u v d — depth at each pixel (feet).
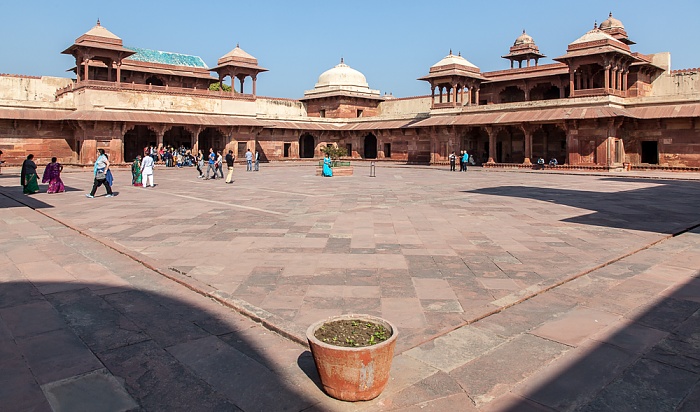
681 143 83.87
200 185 57.93
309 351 12.00
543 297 16.06
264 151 124.88
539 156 105.70
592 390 10.22
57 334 12.95
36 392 10.09
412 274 18.56
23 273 18.71
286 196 45.34
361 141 132.98
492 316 14.37
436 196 45.39
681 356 11.73
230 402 9.77
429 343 12.42
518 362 11.43
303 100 141.79
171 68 125.80
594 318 14.16
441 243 24.13
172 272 18.70
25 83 103.50
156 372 10.95
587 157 87.20
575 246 23.49
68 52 99.30
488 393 10.09
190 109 108.06
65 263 20.30
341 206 37.91
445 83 112.98
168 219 31.40
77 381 10.54
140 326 13.53
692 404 9.68
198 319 14.08
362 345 9.82
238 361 11.48
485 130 110.11
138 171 57.16
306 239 25.03
